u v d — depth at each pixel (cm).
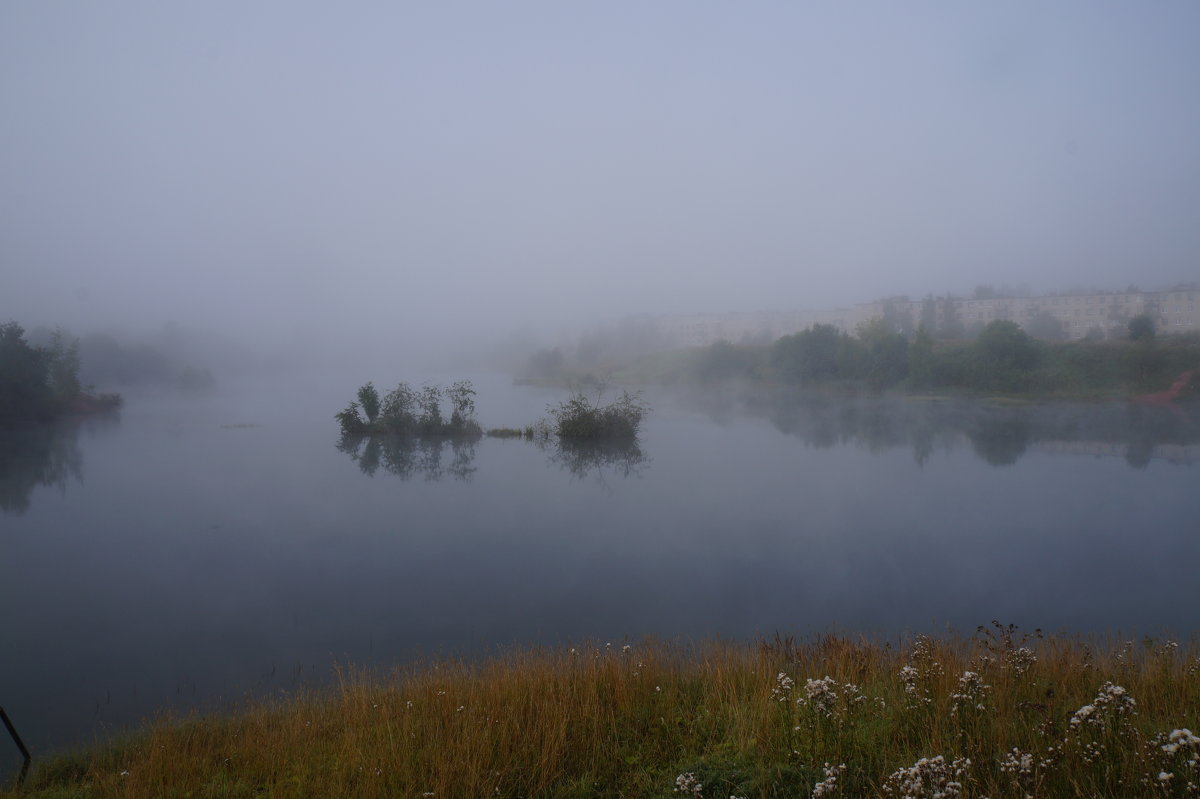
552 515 1405
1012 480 1723
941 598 922
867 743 375
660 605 902
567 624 838
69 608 899
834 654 586
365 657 744
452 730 428
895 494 1586
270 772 414
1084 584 970
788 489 1652
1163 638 748
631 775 379
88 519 1377
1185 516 1355
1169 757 306
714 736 423
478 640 787
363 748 420
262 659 741
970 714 386
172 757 444
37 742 562
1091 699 412
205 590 972
